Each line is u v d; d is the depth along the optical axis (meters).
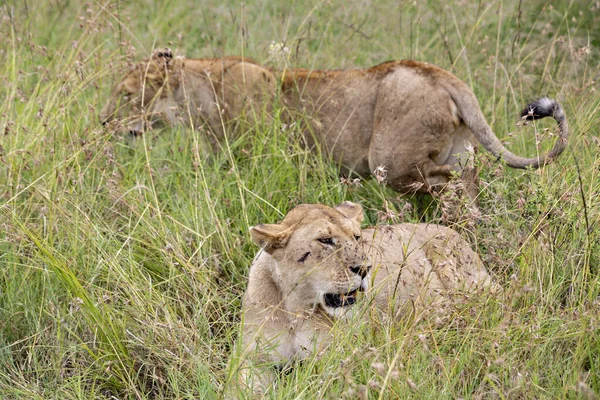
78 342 9.27
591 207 9.61
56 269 9.29
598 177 10.02
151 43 16.14
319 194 11.36
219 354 8.73
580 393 7.42
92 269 9.88
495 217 9.71
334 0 16.61
